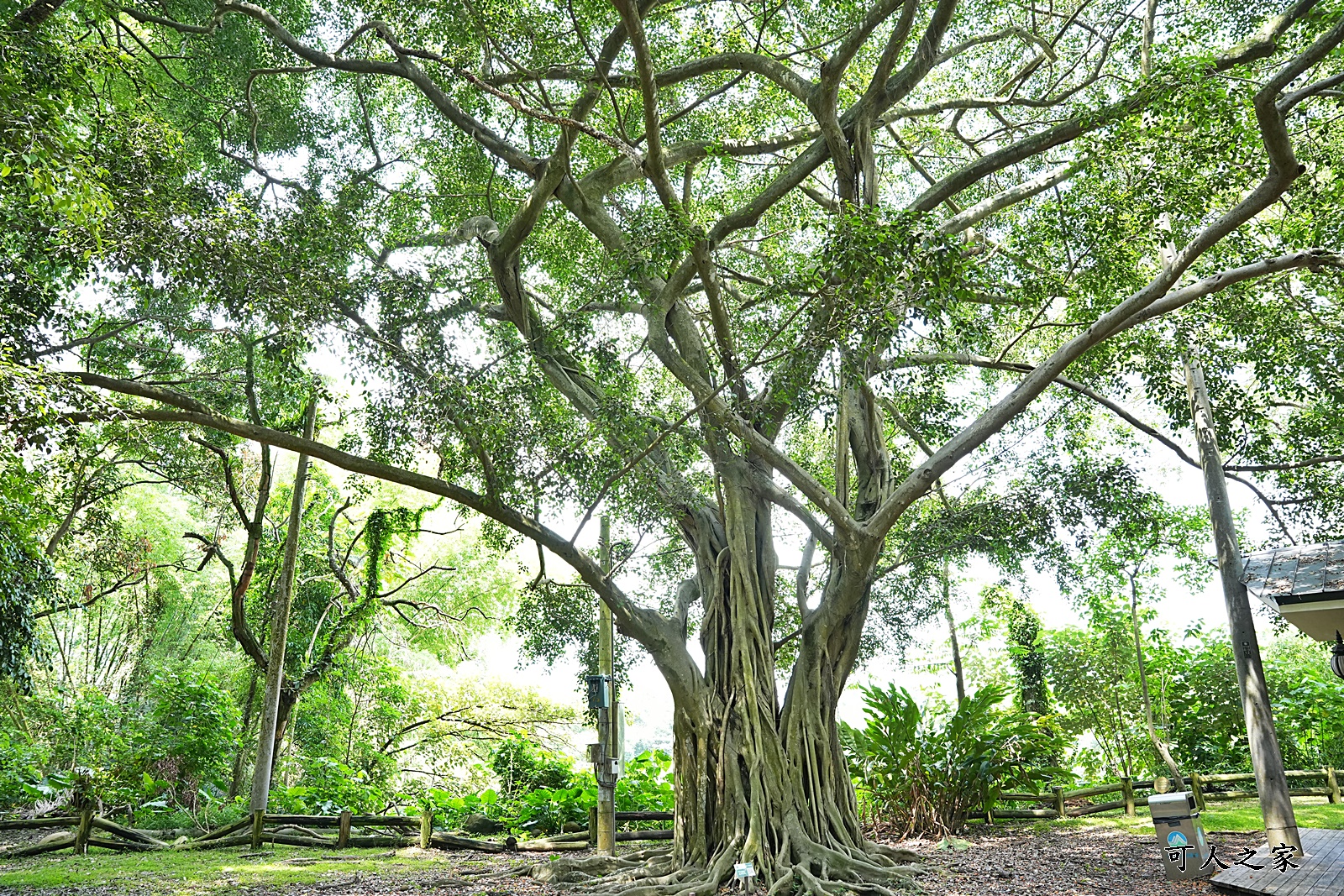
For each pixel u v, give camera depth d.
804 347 7.38
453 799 14.68
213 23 10.48
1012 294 9.26
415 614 22.89
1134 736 16.30
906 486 8.04
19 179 5.75
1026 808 12.61
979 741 11.81
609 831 9.80
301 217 8.48
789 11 10.41
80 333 12.73
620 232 9.83
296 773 19.52
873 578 9.84
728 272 11.84
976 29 11.28
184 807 14.27
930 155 13.22
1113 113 7.94
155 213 7.10
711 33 9.74
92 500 15.34
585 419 10.14
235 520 19.06
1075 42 11.76
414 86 12.70
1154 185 7.95
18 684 12.84
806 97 8.73
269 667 14.26
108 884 8.88
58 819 12.05
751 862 8.16
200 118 12.66
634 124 11.52
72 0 10.06
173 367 14.61
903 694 12.36
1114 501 10.55
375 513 17.73
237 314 7.73
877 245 6.48
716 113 12.00
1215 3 10.24
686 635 9.80
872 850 8.80
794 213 13.13
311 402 14.90
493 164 11.70
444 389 8.16
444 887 8.70
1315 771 13.84
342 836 11.79
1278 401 12.18
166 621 23.14
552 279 13.64
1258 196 6.86
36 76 5.95
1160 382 10.38
